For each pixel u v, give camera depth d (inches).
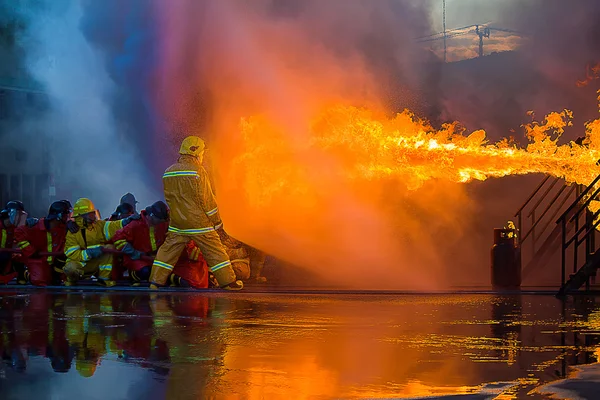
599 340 275.4
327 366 226.7
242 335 283.9
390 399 186.2
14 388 197.0
